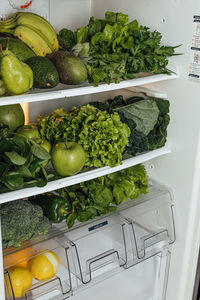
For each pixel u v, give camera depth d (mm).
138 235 1524
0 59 1048
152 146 1473
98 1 1633
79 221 1392
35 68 1122
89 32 1366
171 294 1704
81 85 1247
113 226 1422
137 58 1348
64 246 1288
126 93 1647
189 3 1320
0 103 1033
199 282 1667
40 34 1260
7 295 1201
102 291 1530
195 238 1588
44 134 1341
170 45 1420
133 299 1627
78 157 1217
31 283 1260
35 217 1245
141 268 1601
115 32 1316
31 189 1173
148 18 1465
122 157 1431
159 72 1400
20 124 1300
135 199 1543
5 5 1396
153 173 1646
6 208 1211
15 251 1224
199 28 1312
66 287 1313
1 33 1247
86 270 1348
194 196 1523
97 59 1274
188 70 1393
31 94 1110
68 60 1183
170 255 1656
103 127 1280
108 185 1464
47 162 1283
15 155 1118
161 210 1604
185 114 1450
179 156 1518
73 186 1437
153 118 1427
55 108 1692
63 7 1576
